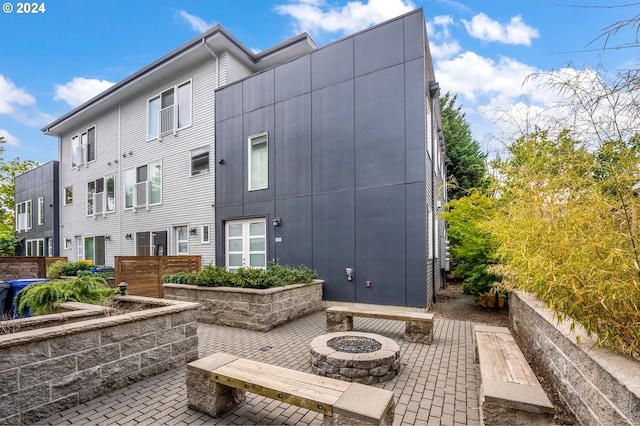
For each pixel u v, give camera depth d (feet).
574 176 8.52
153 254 38.34
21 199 66.28
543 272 7.93
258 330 17.94
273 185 27.96
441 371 12.02
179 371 12.07
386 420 6.99
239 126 30.66
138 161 40.50
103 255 45.39
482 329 13.29
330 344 12.67
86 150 48.80
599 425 6.73
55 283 14.58
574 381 8.15
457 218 23.24
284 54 33.71
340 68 25.02
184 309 12.81
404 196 22.00
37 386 8.57
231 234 31.22
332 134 25.07
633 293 6.40
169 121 37.17
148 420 8.64
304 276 22.77
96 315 12.16
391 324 19.57
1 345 7.89
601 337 7.05
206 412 8.95
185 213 35.14
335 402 6.98
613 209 7.32
